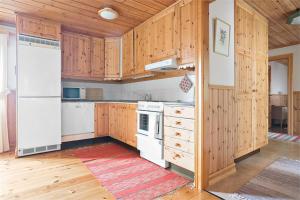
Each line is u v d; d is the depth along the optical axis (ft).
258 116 10.36
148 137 8.79
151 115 8.59
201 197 5.71
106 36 13.38
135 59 11.71
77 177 7.02
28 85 9.57
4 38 10.48
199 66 6.37
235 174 7.46
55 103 10.33
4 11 9.31
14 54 11.17
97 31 12.36
